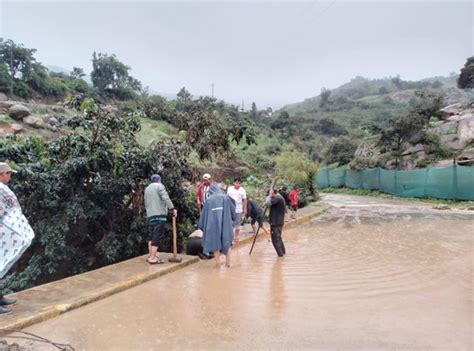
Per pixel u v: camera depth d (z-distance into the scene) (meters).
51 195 8.02
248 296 5.46
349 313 4.81
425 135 27.89
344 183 34.47
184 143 10.04
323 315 4.73
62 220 7.83
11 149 8.19
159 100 38.41
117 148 7.93
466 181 19.66
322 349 3.78
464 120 26.84
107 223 9.16
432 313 4.83
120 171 8.20
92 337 4.03
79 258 8.35
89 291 5.32
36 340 3.94
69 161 7.77
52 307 4.66
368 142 38.47
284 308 4.97
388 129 30.00
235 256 8.32
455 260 7.85
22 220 4.44
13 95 31.62
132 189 8.98
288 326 4.36
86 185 8.52
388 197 25.70
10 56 32.44
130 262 7.09
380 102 101.62
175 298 5.33
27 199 7.88
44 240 7.66
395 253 8.57
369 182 29.80
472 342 3.97
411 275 6.70
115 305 5.01
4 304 4.68
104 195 8.62
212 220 7.13
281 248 8.30
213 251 7.19
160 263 6.99
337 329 4.29
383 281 6.32
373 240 10.28
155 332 4.17
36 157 8.63
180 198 9.49
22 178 7.68
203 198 8.73
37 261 7.89
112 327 4.30
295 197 14.13
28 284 7.69
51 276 8.16
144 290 5.68
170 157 9.19
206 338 4.02
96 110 8.23
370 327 4.35
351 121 77.50
